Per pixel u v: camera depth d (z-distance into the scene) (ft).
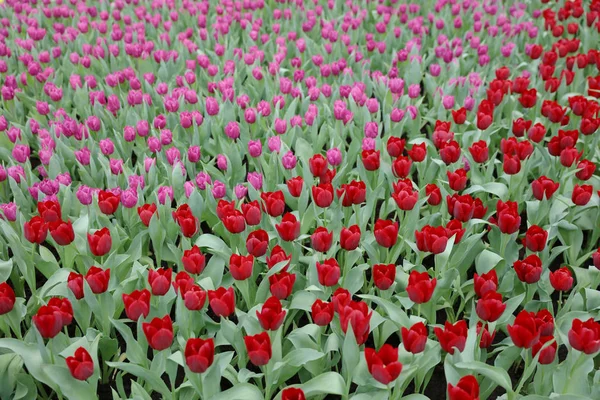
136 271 8.89
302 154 12.77
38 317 6.99
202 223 12.42
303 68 17.93
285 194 11.53
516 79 14.38
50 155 11.80
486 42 19.26
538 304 9.42
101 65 17.54
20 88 16.75
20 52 18.20
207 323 8.79
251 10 21.67
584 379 7.38
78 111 15.31
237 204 10.59
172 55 16.92
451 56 16.80
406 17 20.40
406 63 18.03
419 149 10.91
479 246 9.85
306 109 14.51
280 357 7.47
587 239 12.10
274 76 16.53
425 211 11.89
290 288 7.61
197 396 7.88
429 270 9.70
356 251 9.52
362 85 14.75
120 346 9.70
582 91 16.34
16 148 11.62
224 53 17.70
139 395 7.27
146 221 9.59
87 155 11.84
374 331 8.83
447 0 21.01
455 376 7.07
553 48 17.48
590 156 12.94
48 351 7.75
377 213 12.97
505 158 10.52
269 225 10.34
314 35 20.29
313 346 8.01
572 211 11.11
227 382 9.05
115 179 11.41
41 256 9.53
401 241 9.77
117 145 13.53
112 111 14.02
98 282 7.77
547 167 12.40
